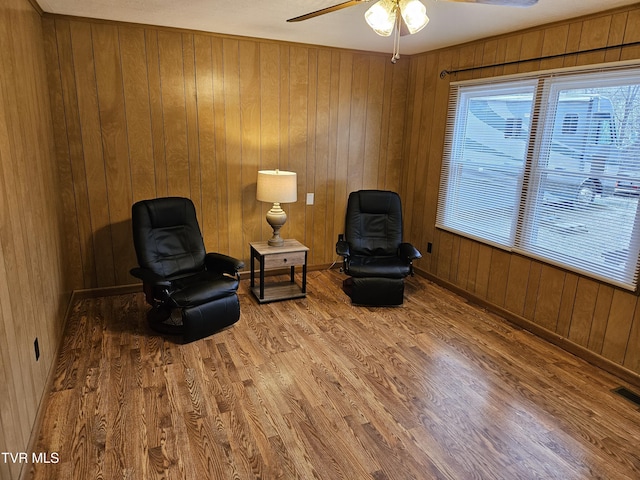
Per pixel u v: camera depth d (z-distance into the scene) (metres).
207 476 1.89
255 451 2.04
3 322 1.70
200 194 3.97
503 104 3.54
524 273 3.46
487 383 2.68
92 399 2.38
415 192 4.70
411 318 3.60
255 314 3.57
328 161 4.48
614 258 2.79
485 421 2.32
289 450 2.06
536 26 3.17
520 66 3.34
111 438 2.09
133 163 3.67
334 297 3.99
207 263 3.54
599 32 2.76
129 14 3.14
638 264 2.65
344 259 3.81
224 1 2.79
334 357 2.93
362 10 2.92
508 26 3.21
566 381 2.73
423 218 4.62
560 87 3.06
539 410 2.43
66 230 3.55
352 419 2.30
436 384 2.65
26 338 2.05
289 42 3.98
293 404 2.41
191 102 3.75
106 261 3.75
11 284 1.85
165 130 3.72
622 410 2.46
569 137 3.03
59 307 3.03
